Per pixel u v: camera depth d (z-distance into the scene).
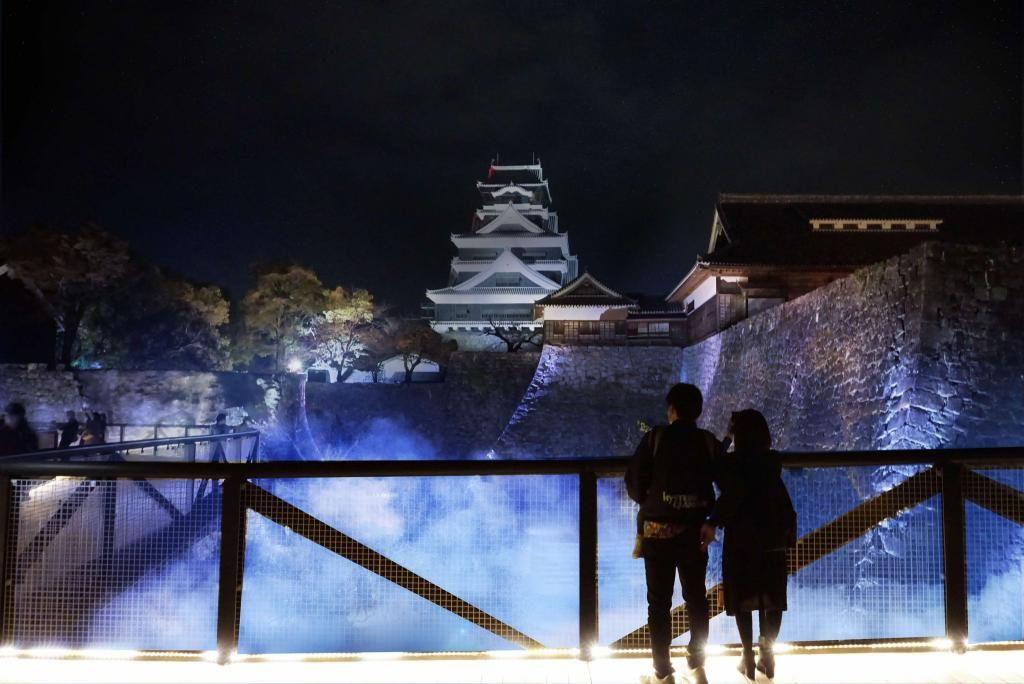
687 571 3.50
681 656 3.99
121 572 3.91
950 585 4.04
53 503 3.88
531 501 3.99
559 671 3.86
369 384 37.66
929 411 11.77
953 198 34.31
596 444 31.20
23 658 3.85
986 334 11.69
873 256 29.59
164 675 3.76
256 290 47.41
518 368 35.94
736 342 24.67
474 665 3.91
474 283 59.81
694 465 3.40
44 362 34.06
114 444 10.03
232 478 3.84
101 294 36.31
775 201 34.94
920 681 3.75
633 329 34.62
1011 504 4.04
